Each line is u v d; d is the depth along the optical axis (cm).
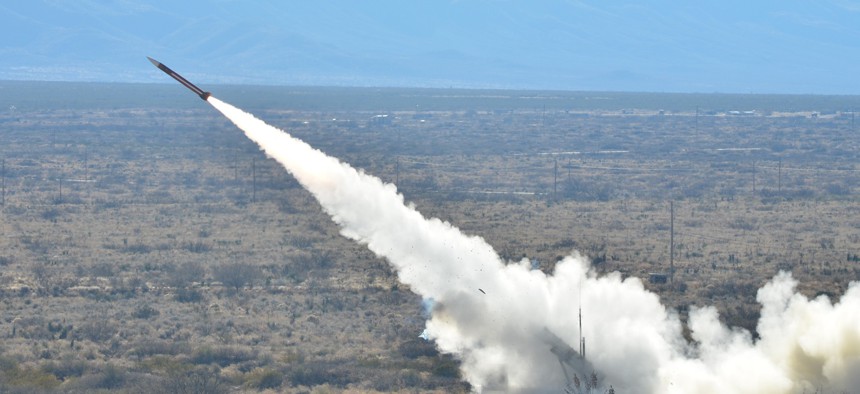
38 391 16312
